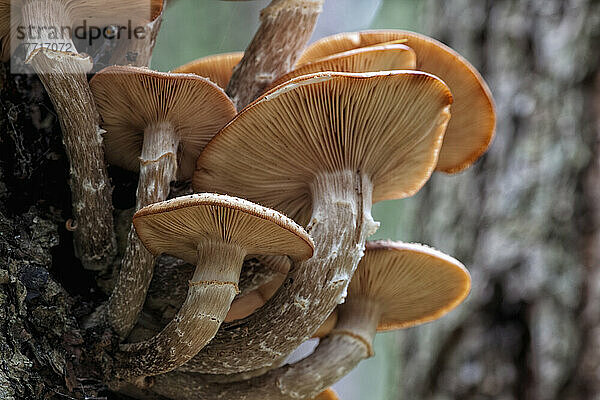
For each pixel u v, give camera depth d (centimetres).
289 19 71
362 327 71
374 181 69
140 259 65
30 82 68
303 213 71
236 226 64
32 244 66
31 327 65
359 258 67
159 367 65
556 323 89
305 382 68
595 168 91
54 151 68
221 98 67
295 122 67
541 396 88
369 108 67
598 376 87
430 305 73
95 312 66
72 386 65
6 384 63
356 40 73
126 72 65
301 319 66
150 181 67
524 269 91
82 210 66
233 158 68
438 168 77
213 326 65
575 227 90
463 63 72
